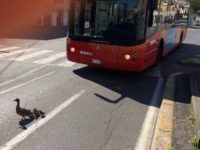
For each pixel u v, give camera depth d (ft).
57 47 57.72
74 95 28.81
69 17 36.32
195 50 65.67
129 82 34.91
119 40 33.99
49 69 38.60
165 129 21.29
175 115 24.50
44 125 21.63
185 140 19.81
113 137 20.36
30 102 26.09
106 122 22.81
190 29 135.13
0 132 20.22
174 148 18.65
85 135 20.45
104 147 18.97
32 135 20.03
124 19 33.83
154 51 40.47
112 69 36.91
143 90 32.09
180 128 21.76
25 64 40.83
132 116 24.36
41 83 32.07
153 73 40.09
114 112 25.02
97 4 34.65
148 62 38.42
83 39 35.76
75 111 24.66
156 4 37.17
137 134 21.02
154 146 18.81
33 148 18.38
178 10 56.70
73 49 36.73
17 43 61.52
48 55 48.26
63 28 107.04
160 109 26.08
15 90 29.19
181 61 48.01
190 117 23.65
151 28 36.45
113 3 34.06
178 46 66.90
